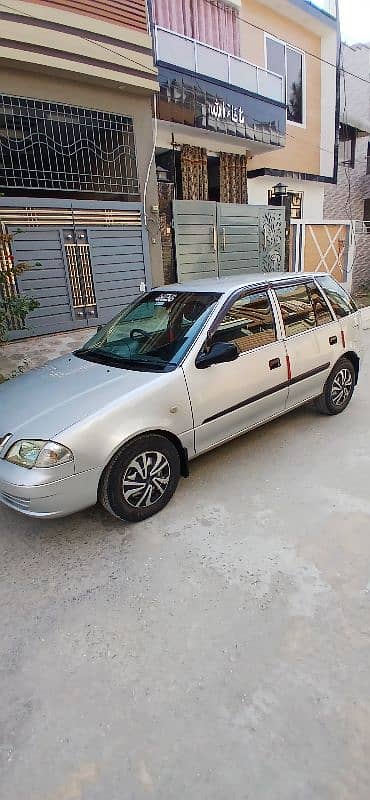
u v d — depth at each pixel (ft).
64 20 23.00
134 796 4.99
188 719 5.77
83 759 5.39
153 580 8.29
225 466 12.30
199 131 34.40
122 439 9.28
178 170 37.96
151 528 9.82
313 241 41.32
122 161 27.73
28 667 6.66
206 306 11.66
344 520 9.70
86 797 5.00
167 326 11.84
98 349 12.53
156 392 9.89
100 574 8.53
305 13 42.83
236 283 12.57
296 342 13.17
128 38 25.36
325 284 14.92
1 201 22.97
